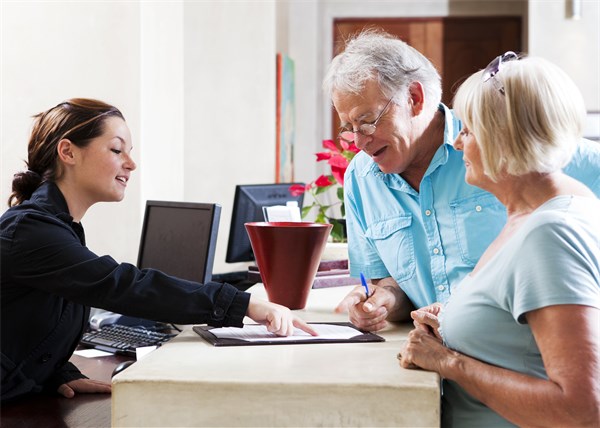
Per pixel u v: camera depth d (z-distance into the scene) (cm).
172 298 175
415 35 745
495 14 736
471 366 139
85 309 205
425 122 191
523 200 145
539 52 564
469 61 741
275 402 134
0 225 184
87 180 199
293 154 660
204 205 261
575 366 127
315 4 725
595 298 129
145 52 345
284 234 203
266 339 169
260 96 502
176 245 270
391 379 135
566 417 128
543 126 136
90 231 320
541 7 563
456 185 192
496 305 140
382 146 189
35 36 296
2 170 286
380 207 205
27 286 184
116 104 327
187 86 491
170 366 145
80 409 184
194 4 491
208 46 494
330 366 146
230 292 177
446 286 194
